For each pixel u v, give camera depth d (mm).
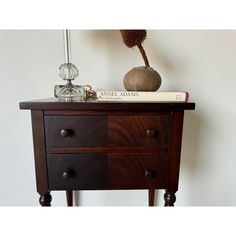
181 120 595
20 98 895
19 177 965
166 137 603
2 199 980
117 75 892
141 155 608
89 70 886
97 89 898
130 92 616
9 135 924
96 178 615
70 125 587
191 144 962
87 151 602
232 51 884
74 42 865
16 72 875
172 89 906
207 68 895
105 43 868
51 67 878
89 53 875
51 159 602
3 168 953
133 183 620
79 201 1004
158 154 610
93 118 586
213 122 940
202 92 913
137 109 577
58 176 610
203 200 1013
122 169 613
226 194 1008
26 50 862
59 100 642
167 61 886
